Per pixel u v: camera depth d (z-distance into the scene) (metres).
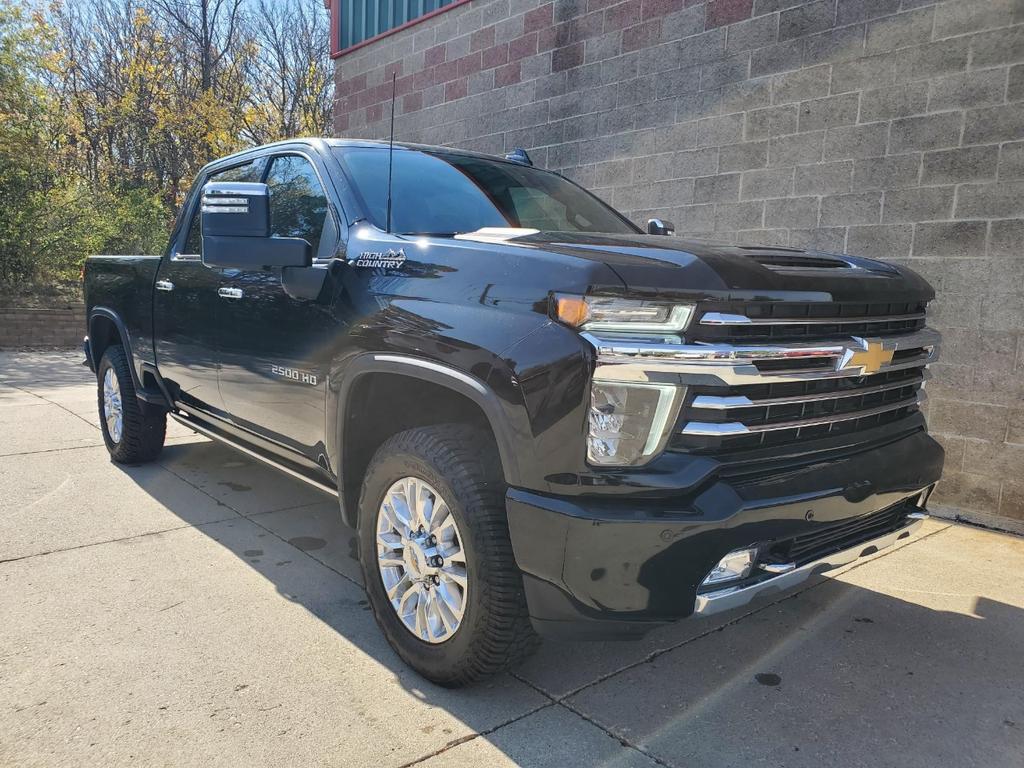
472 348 2.30
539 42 6.84
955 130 4.41
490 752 2.24
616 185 6.28
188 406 4.36
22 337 12.29
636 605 2.08
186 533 3.93
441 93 7.91
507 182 3.69
